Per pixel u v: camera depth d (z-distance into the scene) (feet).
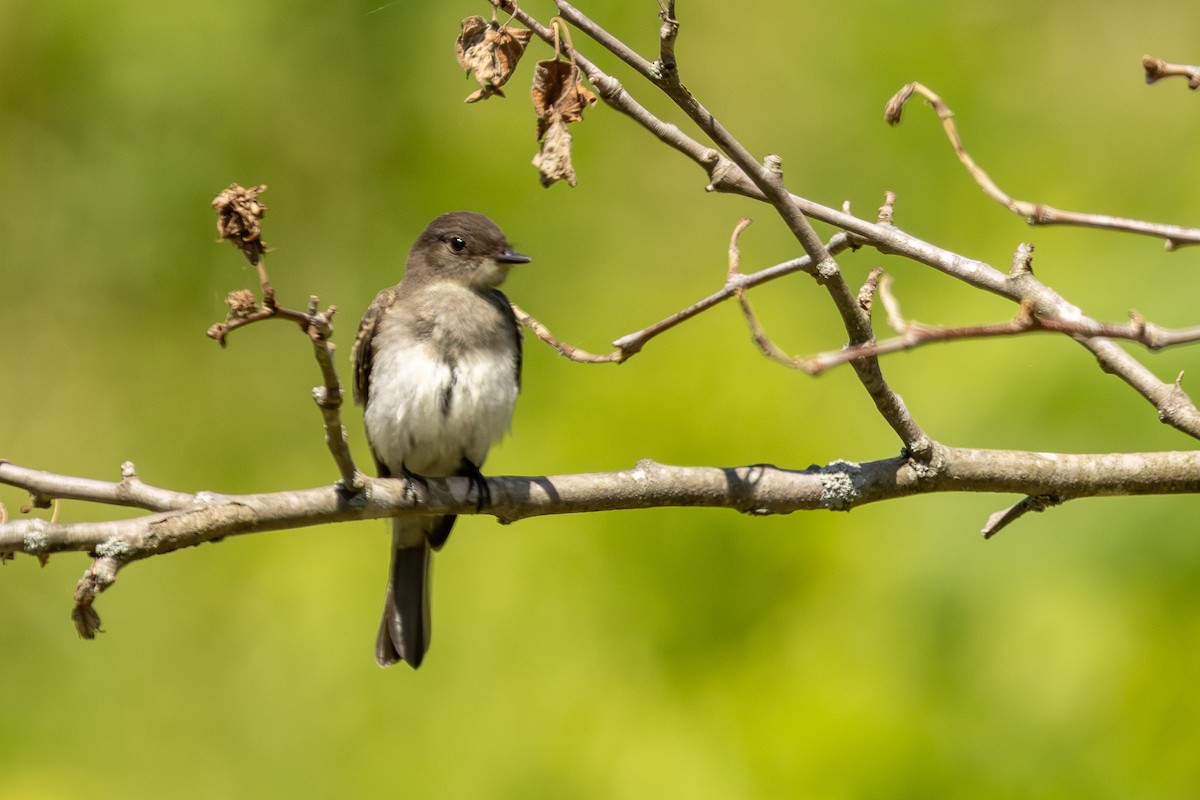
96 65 46.78
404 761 36.76
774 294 41.81
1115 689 33.01
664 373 39.37
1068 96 45.80
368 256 47.44
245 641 40.19
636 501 22.86
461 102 47.62
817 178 45.73
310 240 47.96
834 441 37.22
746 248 44.47
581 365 40.70
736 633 35.94
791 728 34.30
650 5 47.83
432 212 46.65
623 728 35.40
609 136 46.96
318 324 18.11
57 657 41.60
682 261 44.34
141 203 47.50
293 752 38.14
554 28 19.20
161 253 47.65
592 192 46.03
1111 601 33.12
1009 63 46.57
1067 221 17.11
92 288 48.01
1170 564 32.99
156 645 41.19
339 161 48.24
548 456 38.47
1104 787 32.73
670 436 38.09
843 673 34.60
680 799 34.37
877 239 21.88
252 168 47.83
